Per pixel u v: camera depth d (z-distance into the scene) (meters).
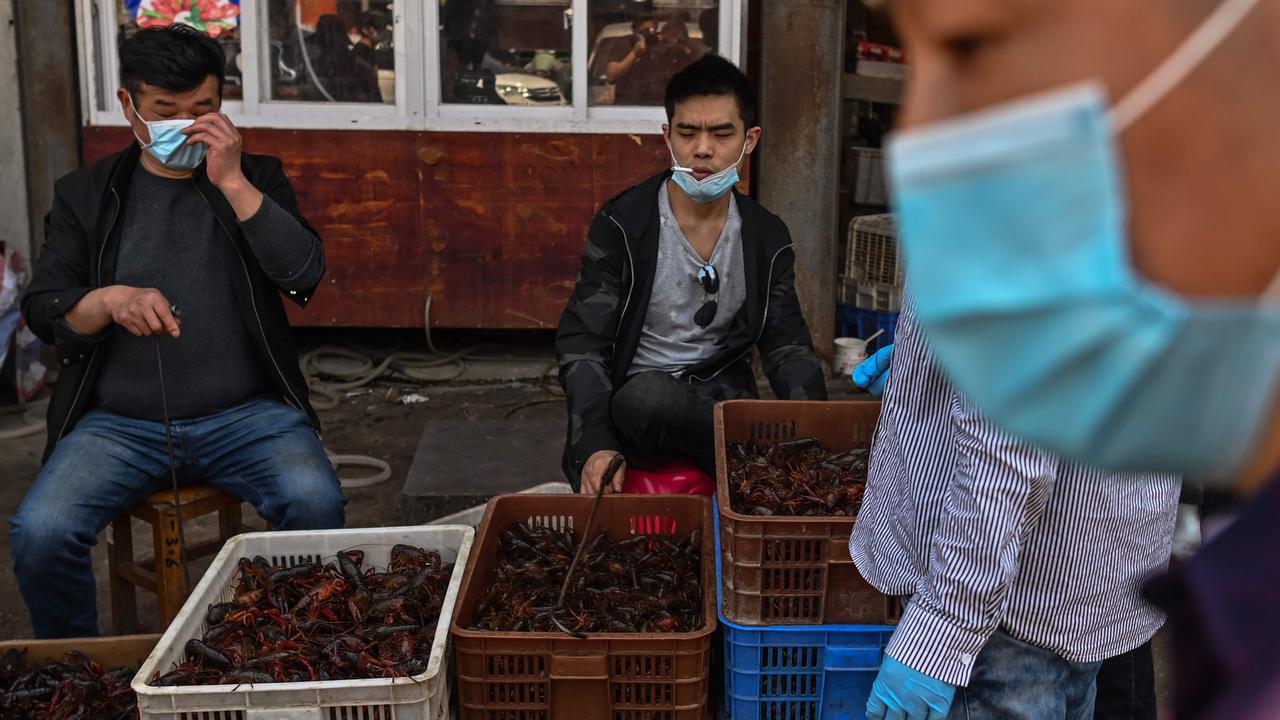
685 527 3.20
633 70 6.27
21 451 5.57
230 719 2.31
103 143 6.18
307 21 6.11
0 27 6.14
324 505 3.34
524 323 6.53
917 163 0.55
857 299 7.07
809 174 6.59
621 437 3.55
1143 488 2.05
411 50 6.16
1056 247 0.54
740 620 2.63
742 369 3.76
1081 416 0.58
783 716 2.69
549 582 2.93
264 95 6.20
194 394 3.38
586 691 2.52
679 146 3.44
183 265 3.38
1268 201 0.53
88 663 2.75
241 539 2.98
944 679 1.98
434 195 6.34
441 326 6.51
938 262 0.57
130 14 6.08
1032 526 1.93
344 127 6.24
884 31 7.42
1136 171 0.53
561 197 6.38
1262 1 0.52
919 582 2.16
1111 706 2.71
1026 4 0.54
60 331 3.21
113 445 3.30
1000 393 0.60
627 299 3.61
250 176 3.50
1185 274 0.54
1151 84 0.52
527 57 6.22
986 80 0.55
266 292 3.47
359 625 2.73
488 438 5.36
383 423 6.04
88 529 3.19
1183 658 0.70
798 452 3.27
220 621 2.71
